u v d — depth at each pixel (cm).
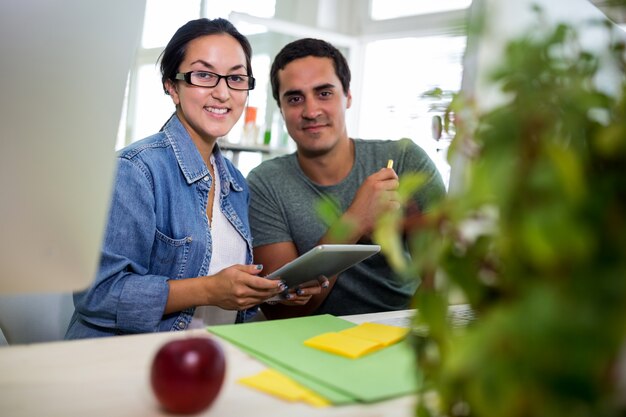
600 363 27
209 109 151
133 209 129
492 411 29
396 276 168
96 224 57
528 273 30
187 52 150
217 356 60
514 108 31
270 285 121
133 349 79
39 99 51
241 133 372
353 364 77
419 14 379
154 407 61
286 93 177
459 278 34
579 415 29
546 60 32
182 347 60
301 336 91
